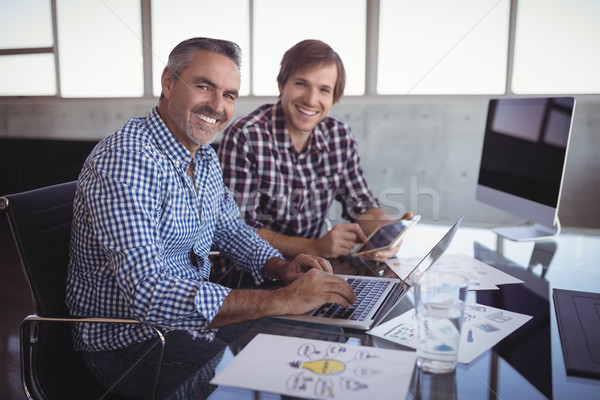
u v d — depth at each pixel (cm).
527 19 371
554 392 61
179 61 109
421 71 382
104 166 96
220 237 132
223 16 329
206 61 108
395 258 129
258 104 377
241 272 135
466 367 67
